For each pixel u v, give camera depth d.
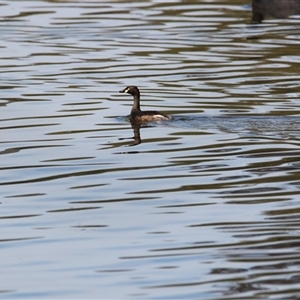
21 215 15.30
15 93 24.92
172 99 24.19
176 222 14.89
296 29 34.97
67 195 16.31
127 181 17.09
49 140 20.12
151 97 24.45
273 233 14.31
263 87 25.64
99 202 15.93
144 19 36.66
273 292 12.20
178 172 17.62
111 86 25.91
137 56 30.06
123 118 22.22
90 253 13.64
